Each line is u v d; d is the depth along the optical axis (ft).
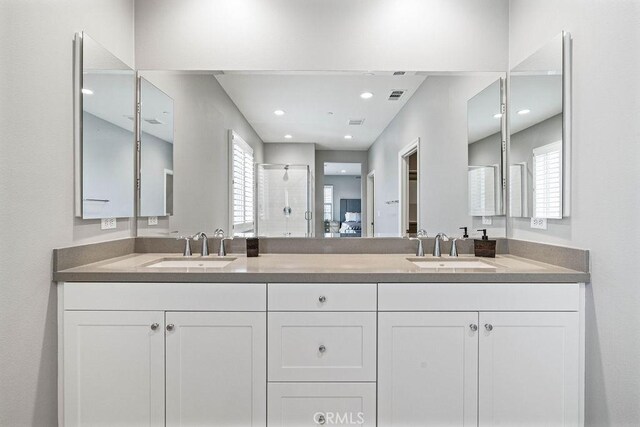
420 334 4.69
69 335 4.66
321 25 6.64
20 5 4.03
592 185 4.63
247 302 4.68
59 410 4.66
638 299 4.00
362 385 4.69
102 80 5.52
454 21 6.66
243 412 4.68
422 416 4.69
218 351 4.68
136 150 6.61
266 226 6.93
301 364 4.69
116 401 4.68
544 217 5.52
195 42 6.61
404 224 7.01
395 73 6.70
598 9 4.53
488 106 6.72
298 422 4.70
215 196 6.83
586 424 4.68
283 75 6.77
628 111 4.11
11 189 3.94
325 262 5.69
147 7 6.59
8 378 3.93
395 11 6.65
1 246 3.83
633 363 4.05
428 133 6.88
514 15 6.46
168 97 6.68
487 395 4.68
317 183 6.98
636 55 4.01
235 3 6.63
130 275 4.66
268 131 6.91
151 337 4.67
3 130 3.83
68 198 4.87
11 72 3.92
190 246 6.70
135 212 6.62
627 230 4.12
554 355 4.70
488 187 6.71
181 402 4.68
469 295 4.69
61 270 4.67
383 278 4.68
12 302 3.97
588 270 4.67
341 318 4.68
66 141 4.82
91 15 5.32
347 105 6.88
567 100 5.04
